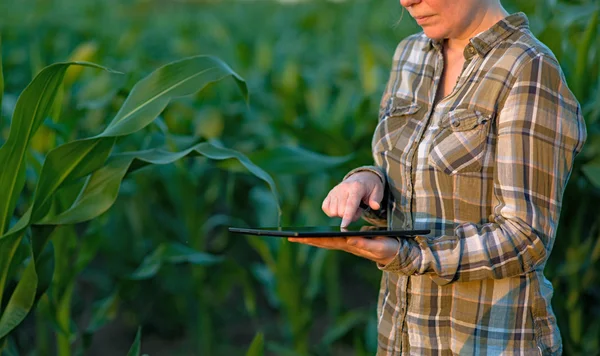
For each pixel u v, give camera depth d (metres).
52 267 2.34
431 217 1.62
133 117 2.02
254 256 4.92
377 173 1.71
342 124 3.68
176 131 4.04
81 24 7.54
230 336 4.49
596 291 3.24
